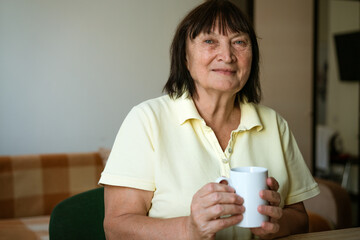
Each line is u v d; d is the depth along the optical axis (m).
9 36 2.69
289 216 1.06
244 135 1.12
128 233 0.92
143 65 3.06
